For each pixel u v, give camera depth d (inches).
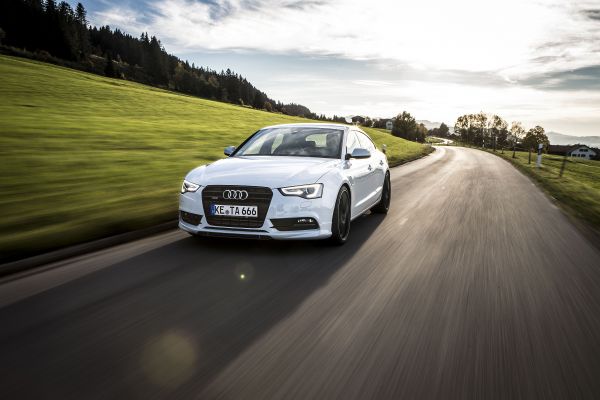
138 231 208.2
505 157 1401.3
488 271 163.5
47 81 1973.4
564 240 222.2
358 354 95.9
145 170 437.1
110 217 232.8
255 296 130.9
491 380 86.5
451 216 282.5
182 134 938.7
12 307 120.3
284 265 163.2
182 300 126.6
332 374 87.1
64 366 88.6
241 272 153.6
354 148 241.8
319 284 143.1
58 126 797.9
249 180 178.4
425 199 362.6
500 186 484.7
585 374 89.8
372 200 260.2
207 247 185.9
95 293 131.3
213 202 179.2
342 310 121.5
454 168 768.3
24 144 551.2
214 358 92.7
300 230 179.3
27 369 87.3
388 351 97.6
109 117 1176.2
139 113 1437.0
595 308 128.3
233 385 82.3
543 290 143.3
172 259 167.6
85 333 104.1
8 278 145.3
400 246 198.7
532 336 107.6
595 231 254.5
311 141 227.3
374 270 160.6
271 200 175.0
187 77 6461.6
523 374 89.1
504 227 250.5
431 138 7721.5
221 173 187.3
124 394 78.7
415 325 112.5
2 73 1984.5
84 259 167.8
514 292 140.5
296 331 107.2
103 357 92.4
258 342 100.7
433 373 88.6
